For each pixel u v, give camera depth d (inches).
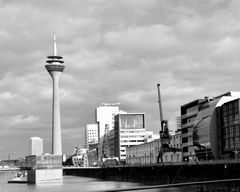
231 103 7578.7
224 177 5949.8
